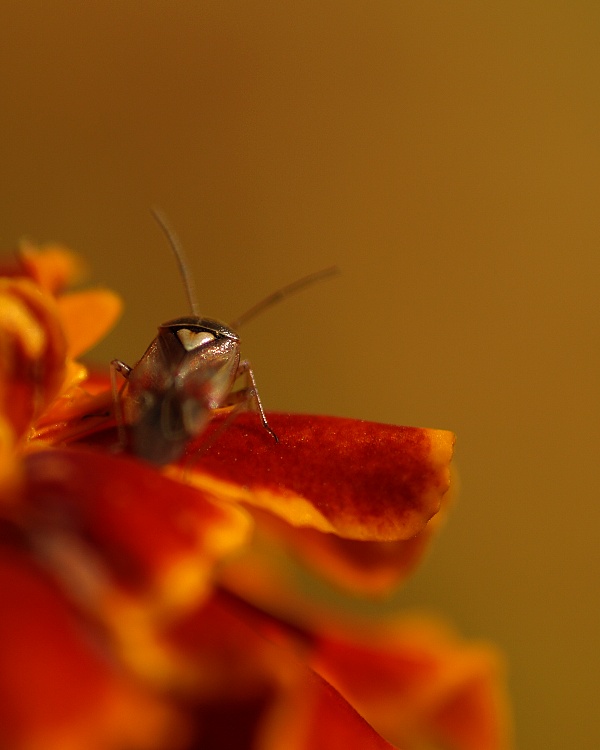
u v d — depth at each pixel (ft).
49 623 0.25
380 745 0.27
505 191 0.44
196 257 0.44
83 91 0.43
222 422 0.28
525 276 0.43
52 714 0.24
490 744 0.29
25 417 0.26
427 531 0.28
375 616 0.37
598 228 0.43
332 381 0.43
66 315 0.29
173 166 0.43
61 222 0.43
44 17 0.42
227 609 0.27
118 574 0.25
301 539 0.29
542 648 0.38
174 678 0.26
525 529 0.40
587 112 0.44
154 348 0.27
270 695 0.26
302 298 0.43
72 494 0.25
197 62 0.43
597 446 0.41
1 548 0.25
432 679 0.29
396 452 0.27
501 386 0.42
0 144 0.42
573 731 0.37
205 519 0.25
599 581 0.39
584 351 0.42
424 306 0.43
